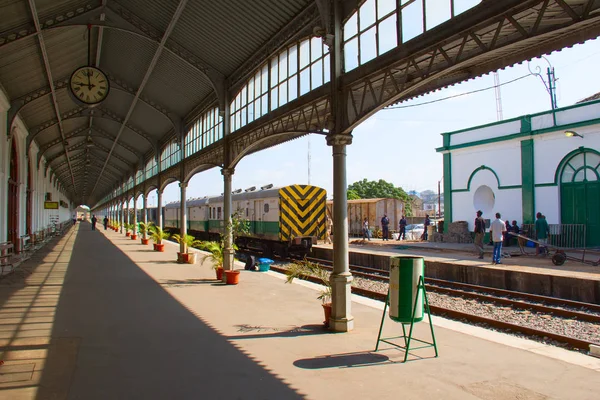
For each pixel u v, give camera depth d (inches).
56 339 242.1
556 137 675.4
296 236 736.3
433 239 883.4
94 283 438.9
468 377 185.3
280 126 348.8
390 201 1269.7
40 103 619.5
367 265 663.8
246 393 169.0
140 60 547.8
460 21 185.9
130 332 257.1
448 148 856.9
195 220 1213.7
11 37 385.7
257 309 321.1
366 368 196.7
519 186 731.4
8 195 586.9
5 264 485.4
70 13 403.5
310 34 309.7
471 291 454.0
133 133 939.3
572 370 193.6
